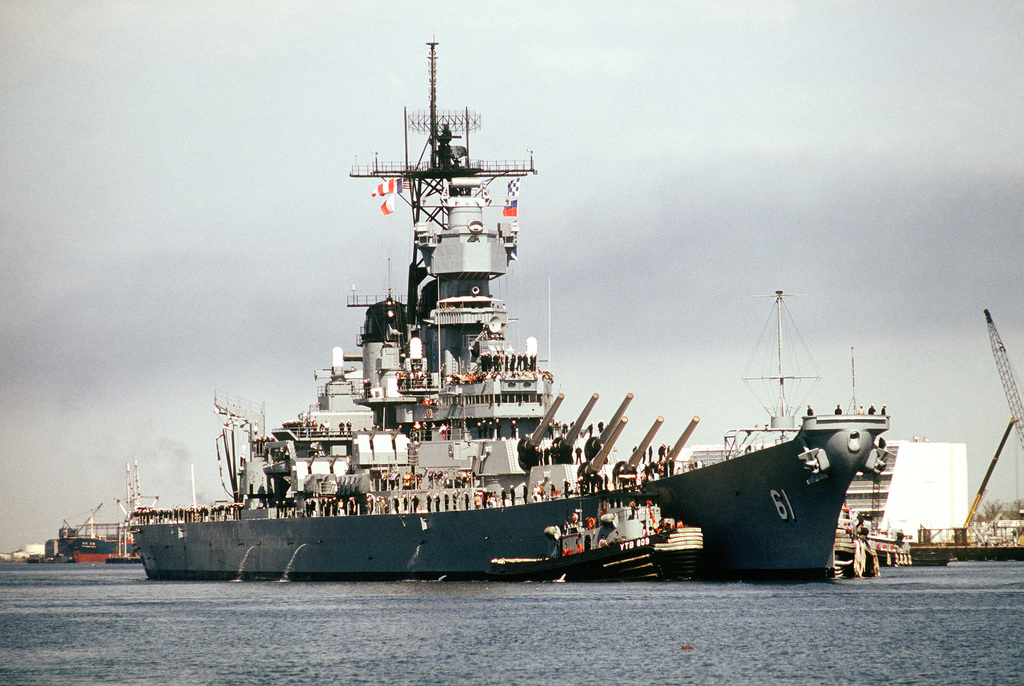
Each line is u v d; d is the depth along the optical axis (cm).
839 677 7088
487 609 9619
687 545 10362
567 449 11306
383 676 7250
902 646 7931
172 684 7219
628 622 8788
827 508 10212
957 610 9556
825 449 9950
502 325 12512
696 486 10662
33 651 8575
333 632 8800
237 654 8119
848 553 12988
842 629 8512
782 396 11062
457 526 11619
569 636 8294
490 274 12938
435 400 12900
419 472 12512
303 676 7312
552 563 10812
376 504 12494
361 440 12850
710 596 10119
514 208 12975
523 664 7469
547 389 12369
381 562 12406
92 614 10919
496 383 12088
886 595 10619
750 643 8006
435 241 12988
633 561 10362
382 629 8812
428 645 8125
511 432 12188
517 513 11094
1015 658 7581
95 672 7650
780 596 10144
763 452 10200
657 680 7025
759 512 10488
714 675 7138
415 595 10719
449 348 12950
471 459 12194
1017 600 10344
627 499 10662
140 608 11275
